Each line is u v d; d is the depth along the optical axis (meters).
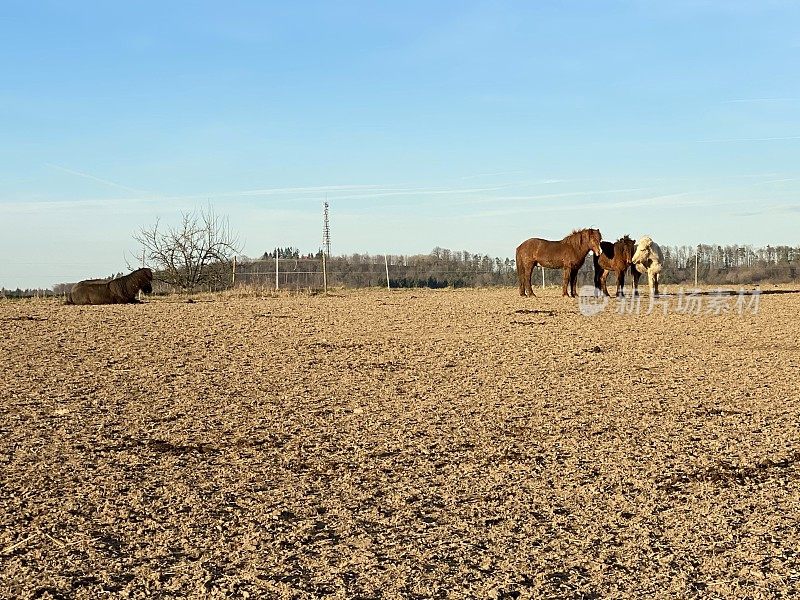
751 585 5.03
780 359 13.56
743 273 46.62
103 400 10.23
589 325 18.75
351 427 8.95
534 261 28.88
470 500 6.57
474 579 5.12
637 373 12.27
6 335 16.44
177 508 6.38
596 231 27.47
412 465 7.54
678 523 6.04
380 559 5.41
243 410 9.74
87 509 6.36
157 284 39.34
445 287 41.94
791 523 6.02
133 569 5.27
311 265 42.16
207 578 5.13
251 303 26.09
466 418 9.35
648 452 7.92
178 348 14.68
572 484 6.96
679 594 4.92
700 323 19.20
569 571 5.24
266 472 7.31
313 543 5.70
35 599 4.87
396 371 12.42
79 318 20.03
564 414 9.55
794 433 8.59
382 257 47.72
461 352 14.35
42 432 8.64
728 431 8.72
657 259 26.83
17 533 5.87
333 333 17.06
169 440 8.38
